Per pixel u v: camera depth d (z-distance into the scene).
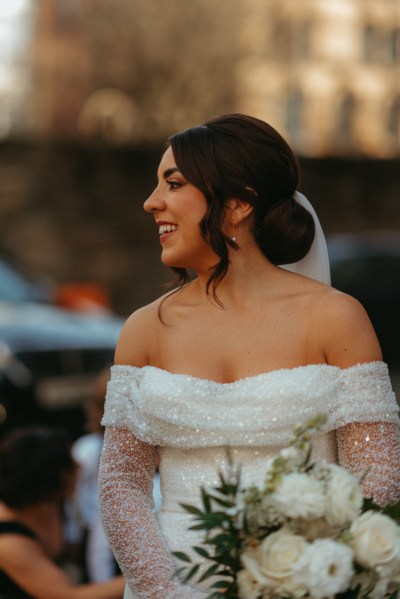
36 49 28.75
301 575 2.16
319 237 3.03
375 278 16.02
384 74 33.41
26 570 3.92
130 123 26.97
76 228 22.92
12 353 8.99
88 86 27.91
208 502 2.29
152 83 26.67
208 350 2.77
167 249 2.82
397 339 15.88
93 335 9.45
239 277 2.82
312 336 2.72
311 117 31.86
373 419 2.65
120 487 2.77
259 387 2.65
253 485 2.32
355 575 2.25
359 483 2.44
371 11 32.69
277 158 2.79
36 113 28.66
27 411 8.94
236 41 27.44
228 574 2.31
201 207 2.75
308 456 2.31
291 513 2.20
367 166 24.70
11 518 4.02
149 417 2.74
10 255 11.14
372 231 24.61
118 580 3.97
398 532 2.27
